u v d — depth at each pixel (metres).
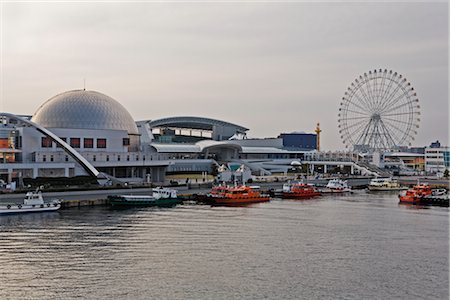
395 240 80.00
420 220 100.44
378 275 60.69
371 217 103.94
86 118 173.75
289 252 70.81
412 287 56.62
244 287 55.53
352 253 71.00
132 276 58.53
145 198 119.12
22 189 122.31
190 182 164.75
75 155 148.50
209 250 70.88
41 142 152.00
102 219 95.88
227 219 97.81
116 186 135.62
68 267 61.62
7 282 56.12
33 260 64.50
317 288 55.78
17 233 80.94
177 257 66.88
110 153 171.25
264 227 89.31
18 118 149.88
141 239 77.25
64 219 95.50
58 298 51.56
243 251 70.75
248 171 181.25
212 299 51.81
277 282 57.41
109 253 68.38
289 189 148.75
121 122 181.12
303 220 98.12
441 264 65.75
